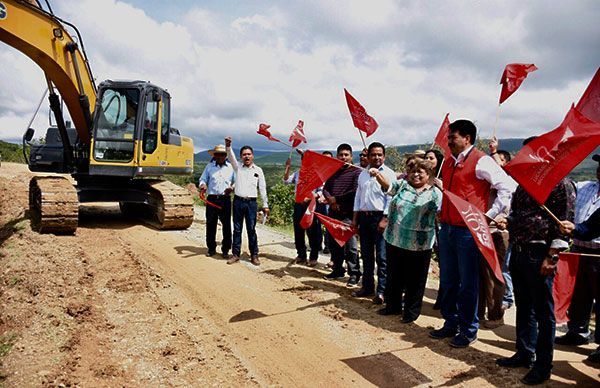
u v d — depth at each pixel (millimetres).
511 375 4191
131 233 10344
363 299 6371
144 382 4047
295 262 8430
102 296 6156
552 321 3961
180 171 11922
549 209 4000
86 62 10492
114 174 10359
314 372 4297
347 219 7121
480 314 5594
